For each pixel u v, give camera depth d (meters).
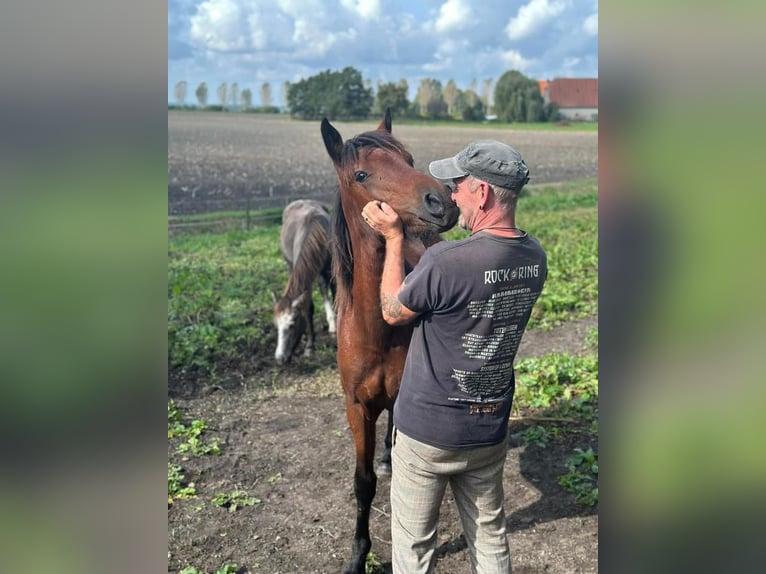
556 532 3.08
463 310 1.92
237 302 6.92
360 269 2.49
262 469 3.86
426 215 2.36
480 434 2.04
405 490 2.14
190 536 3.18
